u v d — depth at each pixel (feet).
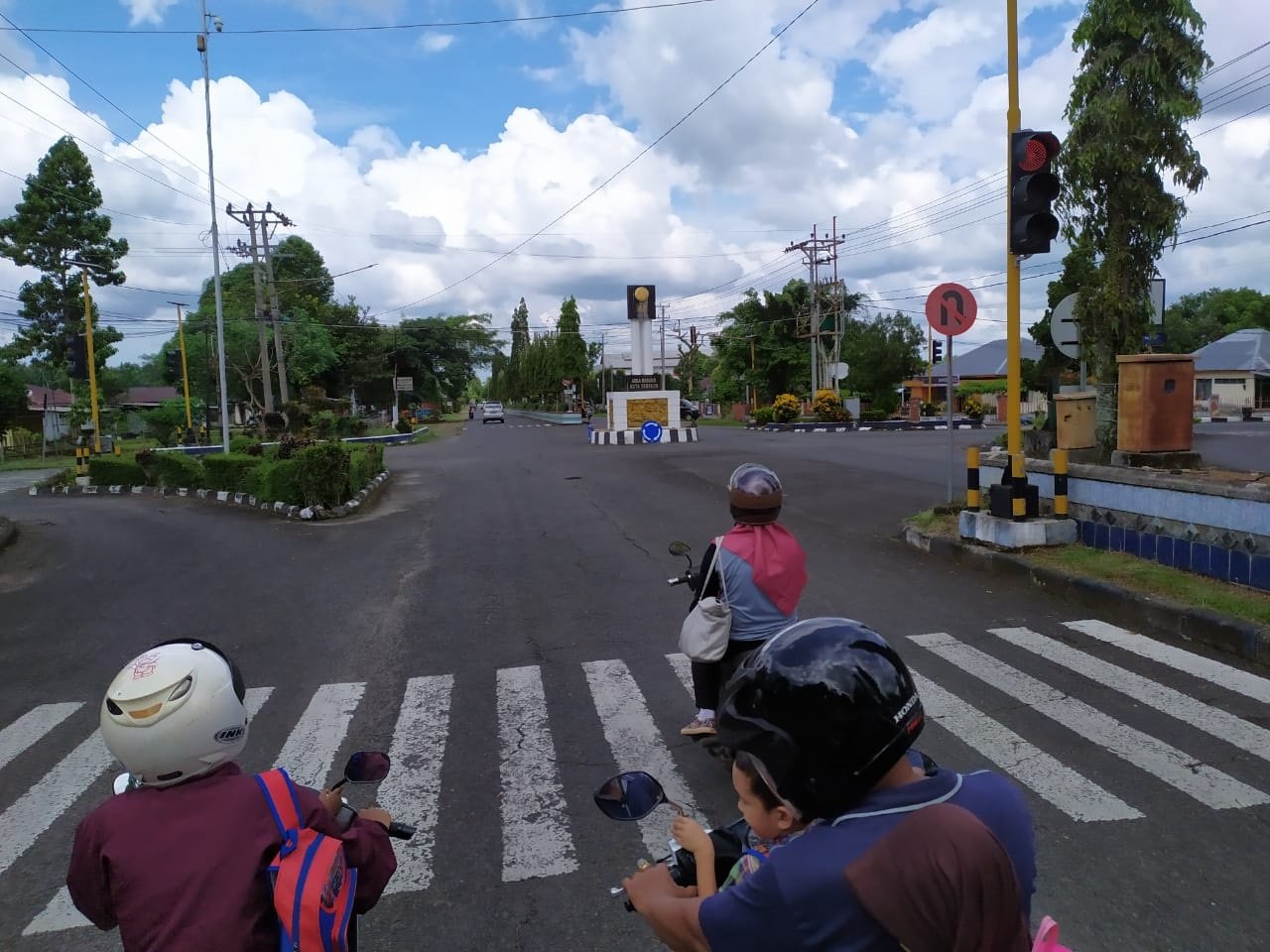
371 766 7.29
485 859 12.28
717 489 52.08
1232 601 21.48
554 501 49.67
